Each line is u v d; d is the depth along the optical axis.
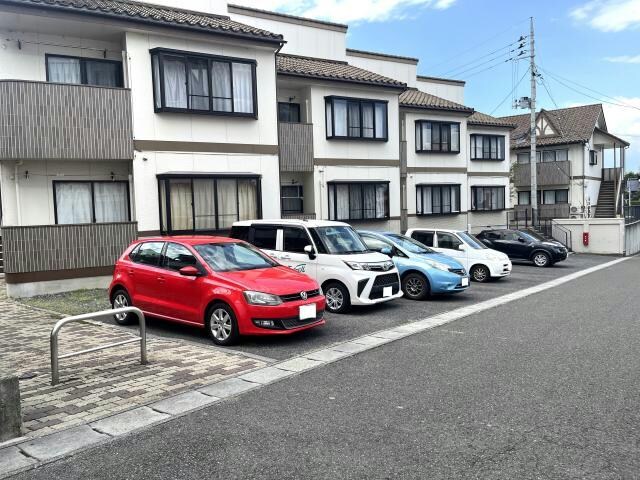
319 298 7.84
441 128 24.34
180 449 4.12
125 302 8.79
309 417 4.75
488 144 28.33
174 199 13.77
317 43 21.81
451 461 3.85
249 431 4.45
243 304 7.18
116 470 3.80
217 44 14.55
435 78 28.28
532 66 25.83
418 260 11.70
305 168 17.98
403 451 4.03
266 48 15.40
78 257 12.19
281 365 6.41
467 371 6.11
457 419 4.64
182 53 13.70
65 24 12.27
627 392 5.30
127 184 13.84
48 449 4.14
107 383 5.71
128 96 13.00
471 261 14.99
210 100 14.27
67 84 12.10
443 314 9.84
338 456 3.96
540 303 11.19
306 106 18.42
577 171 33.84
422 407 4.95
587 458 3.86
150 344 7.47
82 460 3.96
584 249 25.86
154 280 8.24
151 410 4.95
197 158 14.24
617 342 7.49
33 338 7.84
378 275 9.81
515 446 4.08
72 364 6.46
